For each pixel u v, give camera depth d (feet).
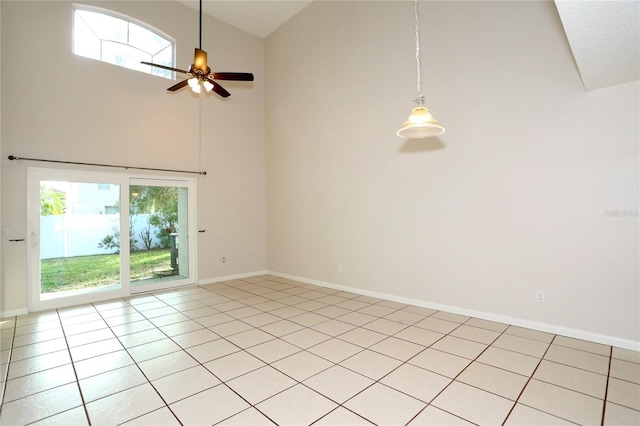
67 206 14.69
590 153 9.74
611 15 6.52
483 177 11.91
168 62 18.17
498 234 11.59
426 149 13.53
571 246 10.11
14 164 13.34
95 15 15.83
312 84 18.69
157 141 17.37
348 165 16.71
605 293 9.55
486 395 7.12
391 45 14.70
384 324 11.74
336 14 17.25
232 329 11.40
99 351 9.61
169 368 8.53
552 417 6.34
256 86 21.84
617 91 9.32
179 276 18.38
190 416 6.50
